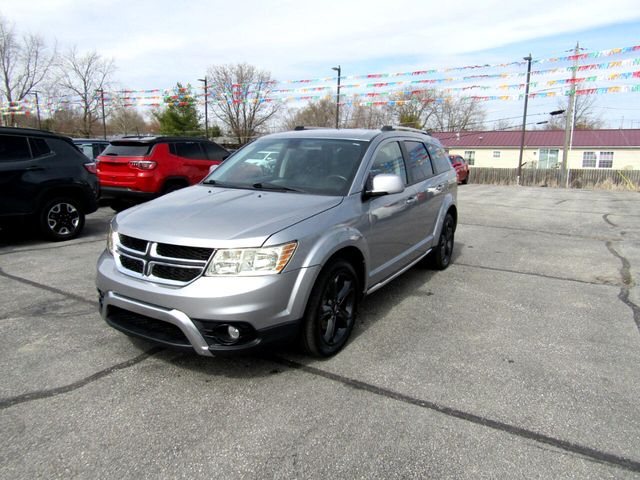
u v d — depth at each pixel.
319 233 3.34
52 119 43.22
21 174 6.77
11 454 2.45
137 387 3.10
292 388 3.11
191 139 10.08
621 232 9.09
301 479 2.30
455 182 6.38
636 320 4.44
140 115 53.22
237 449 2.51
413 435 2.64
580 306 4.81
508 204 13.85
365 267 3.91
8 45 45.31
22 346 3.65
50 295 4.82
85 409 2.85
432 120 47.06
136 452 2.48
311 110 43.94
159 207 3.64
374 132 4.71
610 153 40.75
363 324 4.24
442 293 5.17
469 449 2.53
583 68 12.88
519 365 3.49
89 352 3.57
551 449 2.54
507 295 5.14
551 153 42.62
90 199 7.70
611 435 2.68
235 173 4.51
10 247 6.96
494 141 44.66
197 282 2.94
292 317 3.14
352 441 2.58
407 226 4.79
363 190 3.98
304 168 4.22
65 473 2.32
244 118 41.66
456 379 3.27
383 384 3.18
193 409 2.86
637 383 3.26
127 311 3.27
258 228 3.10
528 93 13.80
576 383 3.24
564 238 8.45
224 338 2.98
